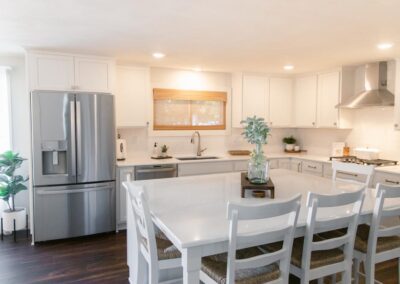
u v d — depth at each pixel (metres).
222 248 1.60
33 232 3.58
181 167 4.33
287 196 2.38
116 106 4.25
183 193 2.43
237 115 5.14
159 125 4.82
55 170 3.69
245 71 5.02
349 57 3.89
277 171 3.53
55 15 2.42
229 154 5.23
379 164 3.84
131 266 2.61
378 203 1.98
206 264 1.79
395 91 3.78
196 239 1.50
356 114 4.62
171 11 2.33
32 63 3.55
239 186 2.69
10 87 4.06
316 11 2.32
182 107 4.96
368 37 3.00
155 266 1.89
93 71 3.85
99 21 2.56
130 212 2.59
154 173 4.19
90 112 3.72
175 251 1.97
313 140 5.40
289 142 5.59
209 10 2.31
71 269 2.97
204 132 5.12
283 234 1.66
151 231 1.86
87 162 3.73
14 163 3.74
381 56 3.82
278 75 5.29
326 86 4.75
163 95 4.76
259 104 5.20
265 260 1.62
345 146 4.73
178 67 4.67
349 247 1.94
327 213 1.95
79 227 3.74
